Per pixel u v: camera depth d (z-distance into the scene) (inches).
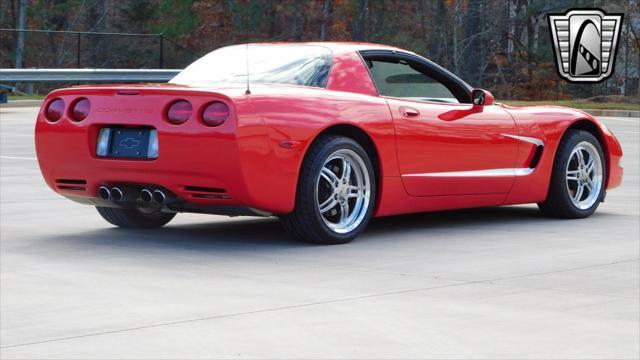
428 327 187.3
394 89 299.7
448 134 305.0
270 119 262.7
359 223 286.8
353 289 221.3
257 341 176.9
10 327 186.9
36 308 202.5
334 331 183.9
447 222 334.3
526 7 1843.0
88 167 280.1
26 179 459.2
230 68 295.1
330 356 167.6
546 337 180.9
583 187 349.4
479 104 314.5
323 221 278.1
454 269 246.7
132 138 272.8
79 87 282.5
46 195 402.0
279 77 286.2
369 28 2170.3
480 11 1883.6
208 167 260.7
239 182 259.8
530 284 228.4
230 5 2137.1
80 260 256.8
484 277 236.5
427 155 300.2
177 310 200.5
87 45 1808.6
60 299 210.8
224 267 247.1
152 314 197.2
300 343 175.6
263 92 265.9
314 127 270.2
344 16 2198.6
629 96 1630.2
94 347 172.9
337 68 288.5
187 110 262.8
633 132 863.7
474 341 177.8
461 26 1979.6
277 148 263.7
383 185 290.7
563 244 288.8
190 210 276.8
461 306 205.0
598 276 238.8
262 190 263.1
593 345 175.8
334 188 281.4
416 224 328.5
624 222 339.3
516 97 1859.0
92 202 293.9
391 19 2167.8
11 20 1908.2
